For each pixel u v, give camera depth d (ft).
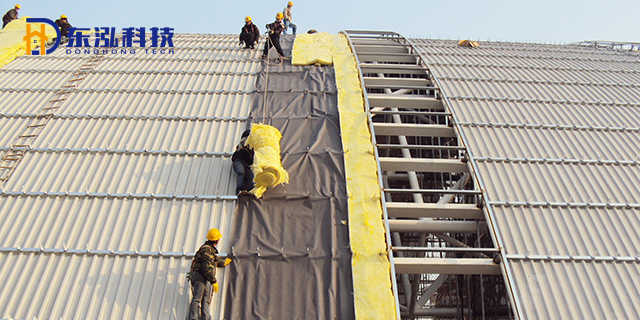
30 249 28.48
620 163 38.14
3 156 35.37
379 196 32.32
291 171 33.96
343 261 28.25
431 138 57.11
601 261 29.58
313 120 39.86
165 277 27.09
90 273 27.22
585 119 44.04
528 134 40.96
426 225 32.91
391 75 59.57
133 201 31.68
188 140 37.50
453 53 57.93
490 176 35.50
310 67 49.44
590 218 32.60
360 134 38.11
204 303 24.80
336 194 32.22
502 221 31.78
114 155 35.60
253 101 42.88
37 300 26.14
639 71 56.90
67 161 34.96
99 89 44.29
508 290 27.50
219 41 58.95
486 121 42.16
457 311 42.80
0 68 48.80
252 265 27.81
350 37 61.36
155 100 42.88
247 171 33.14
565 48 68.54
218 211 31.12
